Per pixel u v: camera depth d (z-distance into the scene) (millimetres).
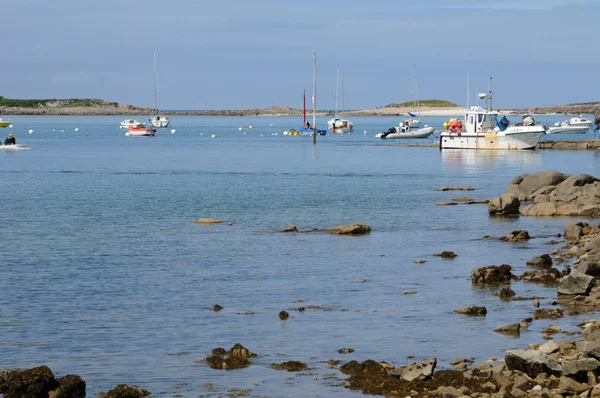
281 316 28906
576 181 60188
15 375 20859
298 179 89062
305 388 21312
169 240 46938
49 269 38594
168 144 178000
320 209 61625
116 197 71000
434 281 34781
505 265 34938
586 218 54594
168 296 32688
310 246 44406
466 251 42344
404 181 85812
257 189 77750
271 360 23859
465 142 131000
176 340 26219
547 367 20672
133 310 30359
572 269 35219
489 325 27312
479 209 60625
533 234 47812
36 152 146875
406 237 47438
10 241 46906
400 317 28656
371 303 30906
